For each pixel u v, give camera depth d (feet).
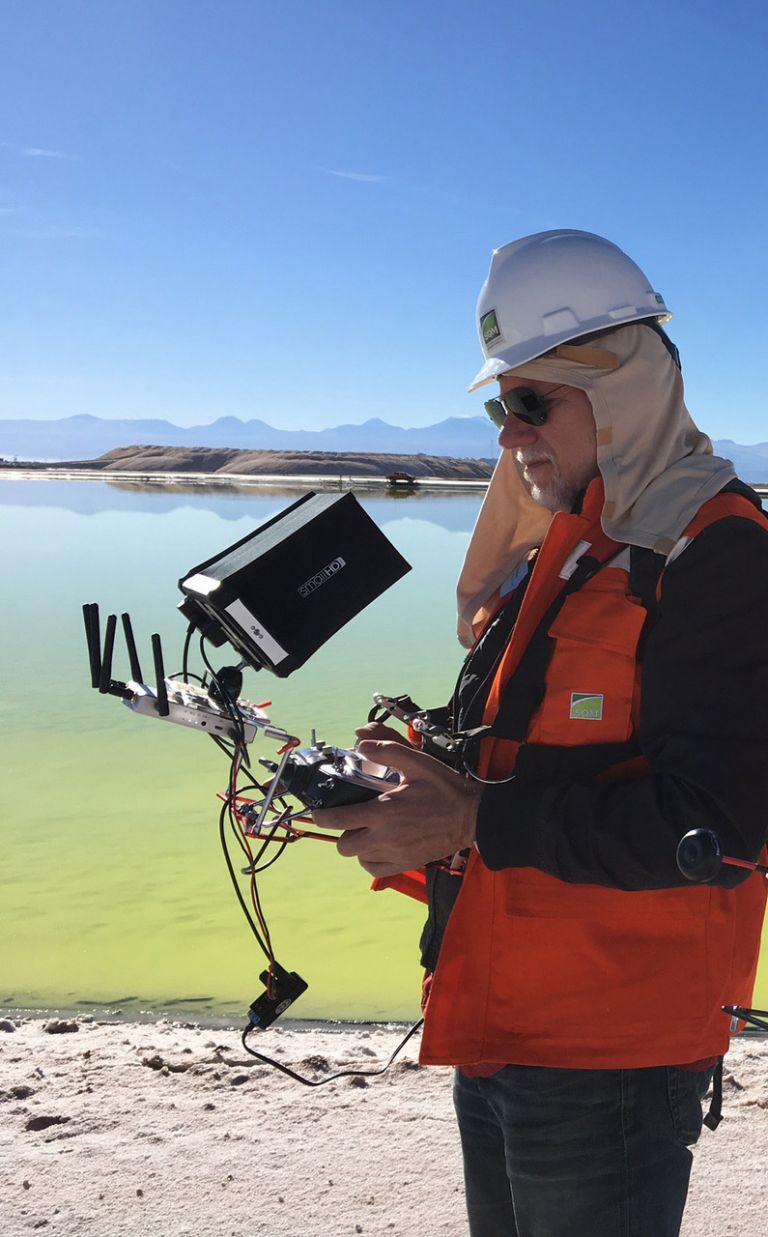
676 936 4.82
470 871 5.00
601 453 4.98
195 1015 13.62
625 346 5.14
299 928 16.92
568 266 5.19
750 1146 9.09
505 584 6.38
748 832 4.27
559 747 4.87
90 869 19.42
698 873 3.97
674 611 4.59
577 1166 4.88
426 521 137.28
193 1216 8.05
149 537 108.88
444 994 4.99
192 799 23.91
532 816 4.63
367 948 16.14
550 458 5.39
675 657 4.54
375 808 4.89
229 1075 10.63
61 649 43.42
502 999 4.92
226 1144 9.15
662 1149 4.89
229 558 5.57
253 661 5.44
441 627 49.90
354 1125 9.48
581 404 5.24
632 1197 4.86
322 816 4.95
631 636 4.75
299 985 5.79
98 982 14.64
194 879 19.02
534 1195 4.99
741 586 4.50
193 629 5.73
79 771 26.18
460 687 5.85
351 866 20.16
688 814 4.27
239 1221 8.02
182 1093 10.23
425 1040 4.98
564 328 5.13
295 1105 9.91
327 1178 8.56
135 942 16.14
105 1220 8.02
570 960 4.82
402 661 40.63
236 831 5.60
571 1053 4.81
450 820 4.94
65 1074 10.75
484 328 5.52
